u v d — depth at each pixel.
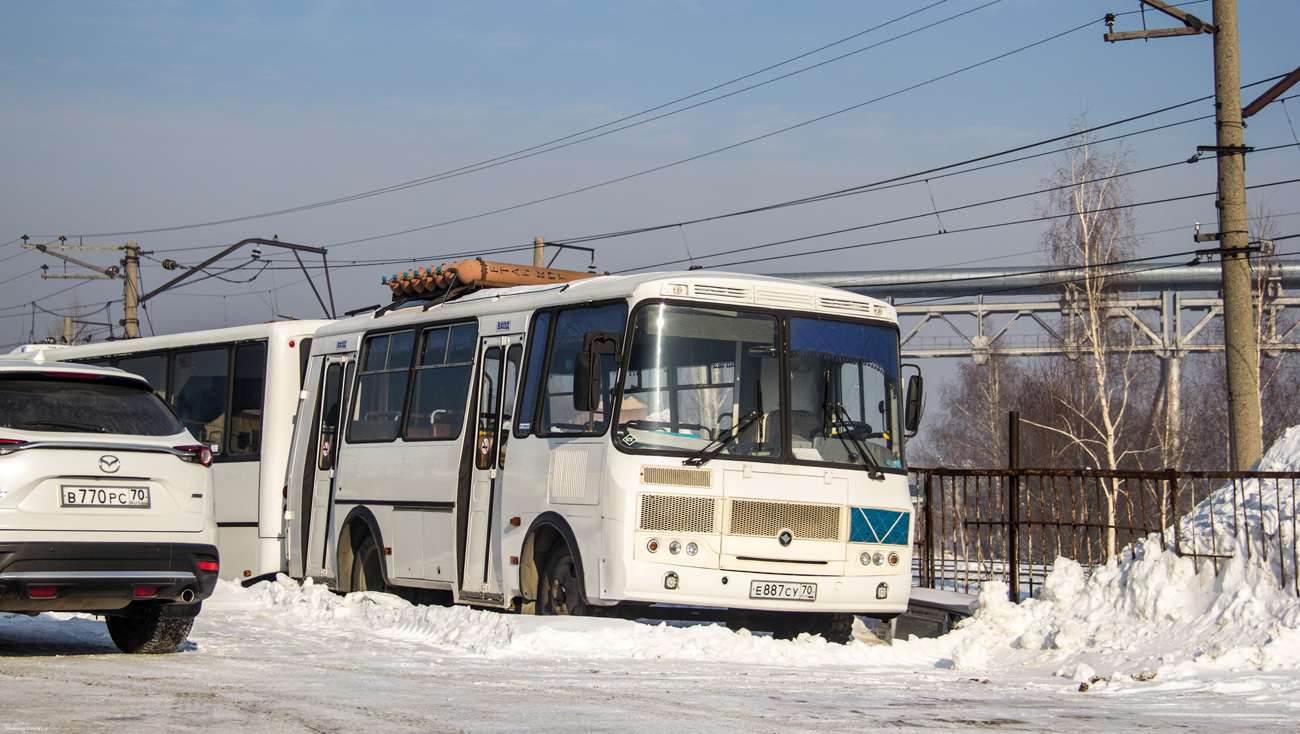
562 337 12.28
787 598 11.21
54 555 8.41
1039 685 8.91
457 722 6.47
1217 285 55.91
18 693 7.12
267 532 16.69
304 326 17.17
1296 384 50.31
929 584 14.37
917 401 12.53
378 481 14.69
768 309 11.74
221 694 7.34
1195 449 54.78
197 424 18.02
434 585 13.59
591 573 11.12
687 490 10.99
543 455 12.08
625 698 7.55
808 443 11.62
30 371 8.82
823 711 7.23
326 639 10.91
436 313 14.40
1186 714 7.40
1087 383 41.34
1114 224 39.59
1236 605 9.95
